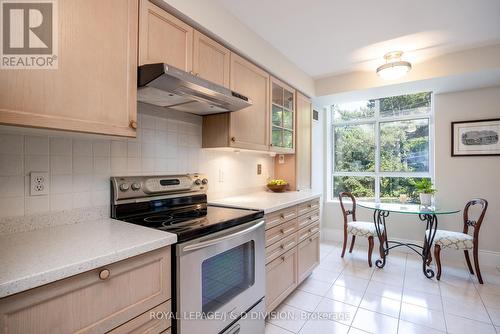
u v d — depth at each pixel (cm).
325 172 405
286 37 223
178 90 139
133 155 157
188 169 195
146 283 99
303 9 184
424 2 176
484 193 294
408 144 356
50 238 103
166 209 167
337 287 242
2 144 107
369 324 185
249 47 206
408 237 339
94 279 83
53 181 122
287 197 238
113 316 88
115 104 114
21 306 68
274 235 190
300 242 231
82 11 103
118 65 115
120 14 117
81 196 133
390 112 367
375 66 286
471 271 267
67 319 77
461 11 186
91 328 82
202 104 169
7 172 109
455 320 188
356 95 322
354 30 213
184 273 112
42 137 119
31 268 72
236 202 204
